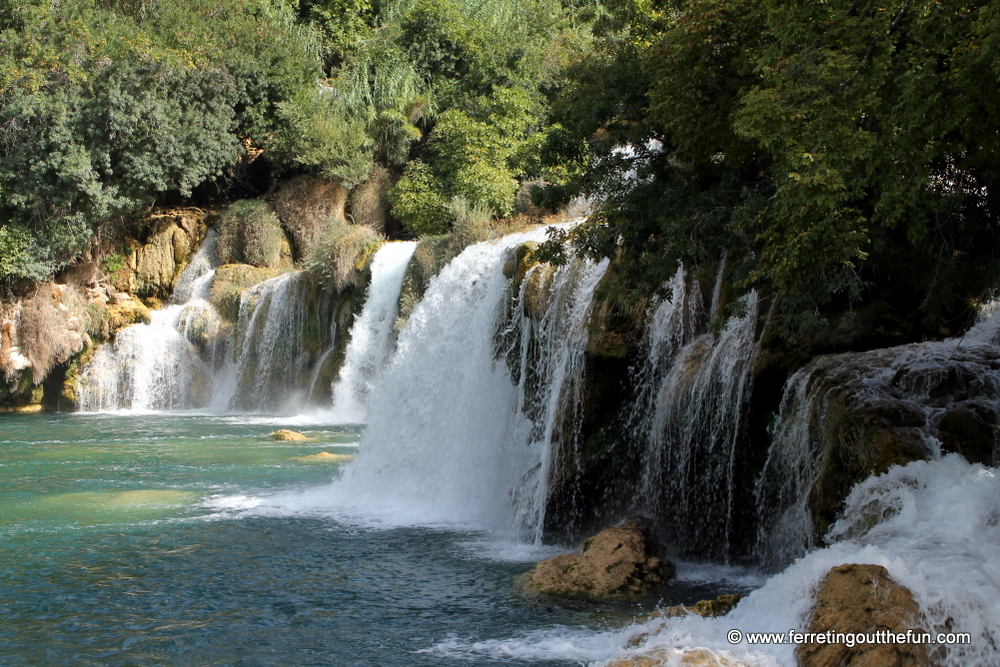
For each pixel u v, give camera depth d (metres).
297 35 44.75
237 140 41.22
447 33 44.81
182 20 41.34
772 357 11.37
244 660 8.30
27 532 13.57
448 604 9.98
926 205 8.73
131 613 9.69
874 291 11.70
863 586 7.06
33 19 37.47
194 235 40.12
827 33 8.60
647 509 12.80
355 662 8.20
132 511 15.21
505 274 17.33
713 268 13.21
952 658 6.56
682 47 10.58
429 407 18.59
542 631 8.98
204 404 35.72
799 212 8.48
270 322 34.50
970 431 9.20
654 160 13.10
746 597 8.40
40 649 8.60
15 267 35.12
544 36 42.72
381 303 31.72
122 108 37.28
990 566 7.27
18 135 36.62
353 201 40.31
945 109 8.23
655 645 7.61
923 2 8.09
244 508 15.54
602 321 13.65
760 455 11.55
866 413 9.57
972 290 11.49
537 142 34.25
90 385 36.00
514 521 13.91
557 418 13.89
